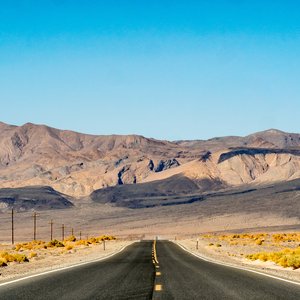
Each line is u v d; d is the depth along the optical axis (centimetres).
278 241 14625
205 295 2853
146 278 3928
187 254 8556
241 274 4316
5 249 11925
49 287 3256
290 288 3206
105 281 3675
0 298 2709
